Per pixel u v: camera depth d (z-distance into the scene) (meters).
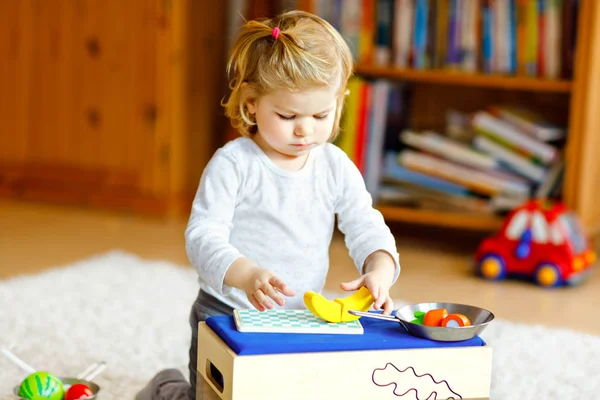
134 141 2.89
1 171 3.05
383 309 1.14
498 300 2.11
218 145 3.11
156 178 2.89
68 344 1.64
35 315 1.80
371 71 2.60
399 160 2.66
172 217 2.91
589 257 2.34
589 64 2.32
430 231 2.87
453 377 1.06
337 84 1.14
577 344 1.73
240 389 0.98
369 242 1.22
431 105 2.84
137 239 2.61
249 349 0.99
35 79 2.95
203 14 2.93
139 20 2.81
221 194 1.21
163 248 2.51
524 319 1.95
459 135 2.69
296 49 1.11
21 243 2.50
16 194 3.04
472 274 2.36
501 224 2.51
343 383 1.02
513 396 1.43
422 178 2.63
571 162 2.39
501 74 2.49
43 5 2.89
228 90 3.10
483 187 2.56
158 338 1.71
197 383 1.12
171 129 2.86
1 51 2.96
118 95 2.88
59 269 2.17
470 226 2.54
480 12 2.50
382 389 1.03
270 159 1.23
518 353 1.66
